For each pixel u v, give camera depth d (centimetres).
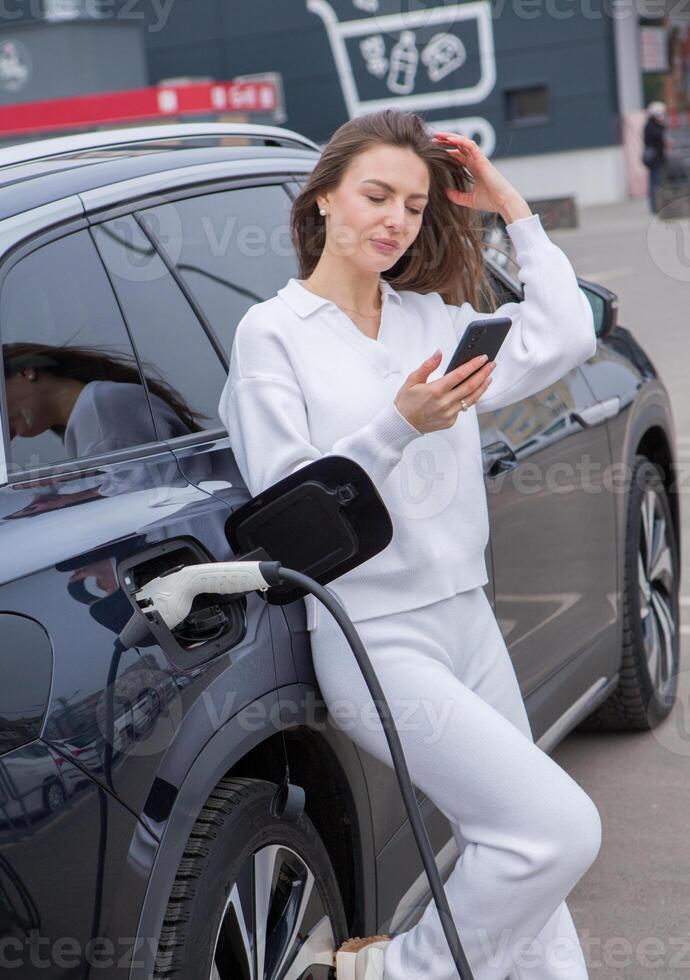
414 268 229
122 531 192
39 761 168
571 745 397
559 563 325
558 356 221
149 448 214
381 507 195
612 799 357
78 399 205
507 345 225
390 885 246
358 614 207
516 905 203
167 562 199
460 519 215
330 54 2766
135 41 2358
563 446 331
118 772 178
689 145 2623
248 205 264
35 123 2055
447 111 2698
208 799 200
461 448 217
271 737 217
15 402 194
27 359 199
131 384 217
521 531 302
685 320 1094
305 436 206
